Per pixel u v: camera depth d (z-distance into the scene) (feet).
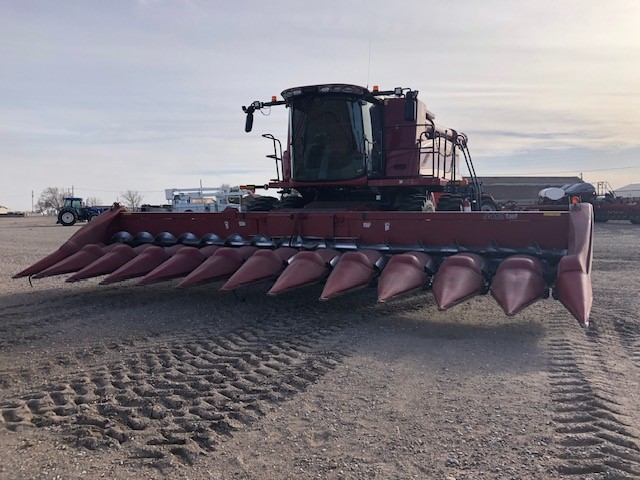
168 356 15.67
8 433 10.98
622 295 24.70
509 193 178.91
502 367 14.58
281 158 30.73
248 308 22.17
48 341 17.56
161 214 25.23
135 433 10.95
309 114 27.81
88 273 22.18
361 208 27.96
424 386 13.29
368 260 19.33
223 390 13.07
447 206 34.99
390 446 10.30
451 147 40.70
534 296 16.63
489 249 19.17
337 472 9.42
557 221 18.51
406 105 26.21
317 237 22.21
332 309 21.90
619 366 14.65
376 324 19.44
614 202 97.04
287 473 9.43
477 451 10.02
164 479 9.28
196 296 24.75
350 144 27.37
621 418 11.18
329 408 12.07
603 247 48.57
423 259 19.24
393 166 29.55
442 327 18.94
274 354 15.90
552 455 9.78
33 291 26.96
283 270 20.35
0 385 13.62
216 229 24.31
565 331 18.28
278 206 31.17
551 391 12.77
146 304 23.18
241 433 10.94
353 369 14.56
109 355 15.98
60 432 11.00
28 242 61.72
